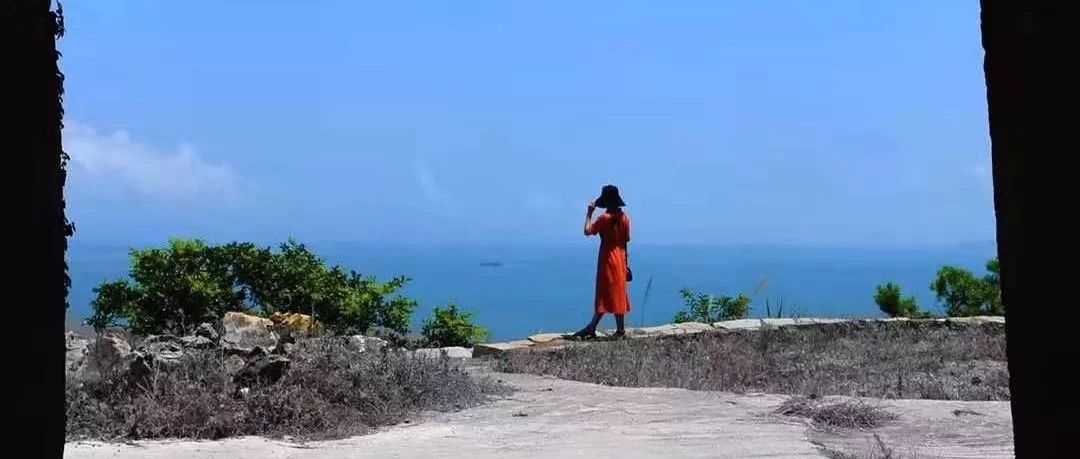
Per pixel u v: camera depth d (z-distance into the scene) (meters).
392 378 8.36
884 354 13.02
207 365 7.73
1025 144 1.74
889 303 19.23
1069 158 1.68
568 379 10.86
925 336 14.80
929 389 10.05
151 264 13.69
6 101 1.69
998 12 1.79
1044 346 1.72
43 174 1.75
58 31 1.83
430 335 16.66
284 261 14.48
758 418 7.77
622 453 6.45
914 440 6.90
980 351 13.03
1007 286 1.79
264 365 7.71
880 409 7.87
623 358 12.39
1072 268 1.68
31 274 1.72
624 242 14.95
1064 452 1.70
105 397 7.31
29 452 1.71
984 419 7.54
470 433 7.22
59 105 1.81
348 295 14.64
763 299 17.58
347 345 8.80
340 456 6.38
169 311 13.55
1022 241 1.75
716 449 6.56
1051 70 1.70
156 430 6.82
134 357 7.49
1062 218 1.69
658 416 7.93
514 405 8.59
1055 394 1.71
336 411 7.49
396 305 15.33
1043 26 1.71
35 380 1.72
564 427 7.45
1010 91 1.76
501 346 14.17
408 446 6.71
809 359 12.62
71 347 8.45
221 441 6.73
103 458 6.05
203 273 13.73
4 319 1.69
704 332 15.14
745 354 12.76
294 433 7.06
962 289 19.70
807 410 7.85
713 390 9.90
